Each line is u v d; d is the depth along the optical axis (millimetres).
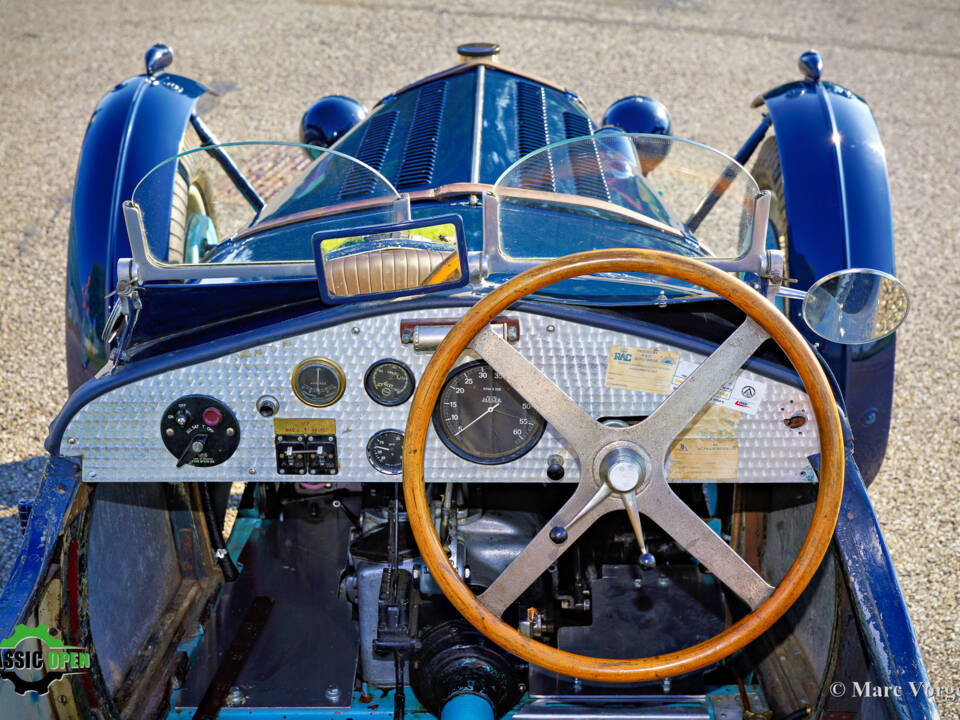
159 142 2959
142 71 8062
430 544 1717
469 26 9359
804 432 1879
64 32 8984
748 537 2625
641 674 1741
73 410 1869
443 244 1781
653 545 2395
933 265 5590
